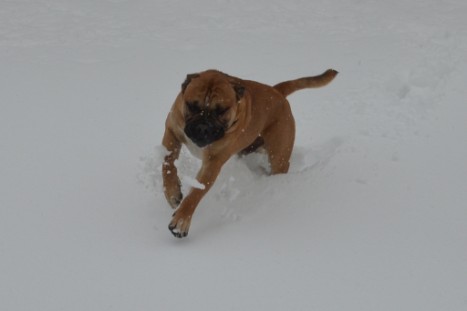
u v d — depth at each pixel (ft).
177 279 13.84
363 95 19.26
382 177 16.39
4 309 13.17
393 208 15.57
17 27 21.97
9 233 14.47
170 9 23.84
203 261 14.19
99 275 13.82
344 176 16.39
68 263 13.99
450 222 15.23
